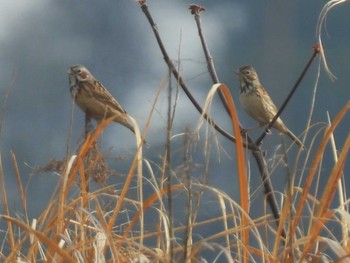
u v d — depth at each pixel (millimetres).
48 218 7961
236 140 8055
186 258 7266
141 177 7875
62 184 7898
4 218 7434
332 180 7676
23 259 7910
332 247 7258
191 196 7469
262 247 7738
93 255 7773
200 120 7648
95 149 8367
